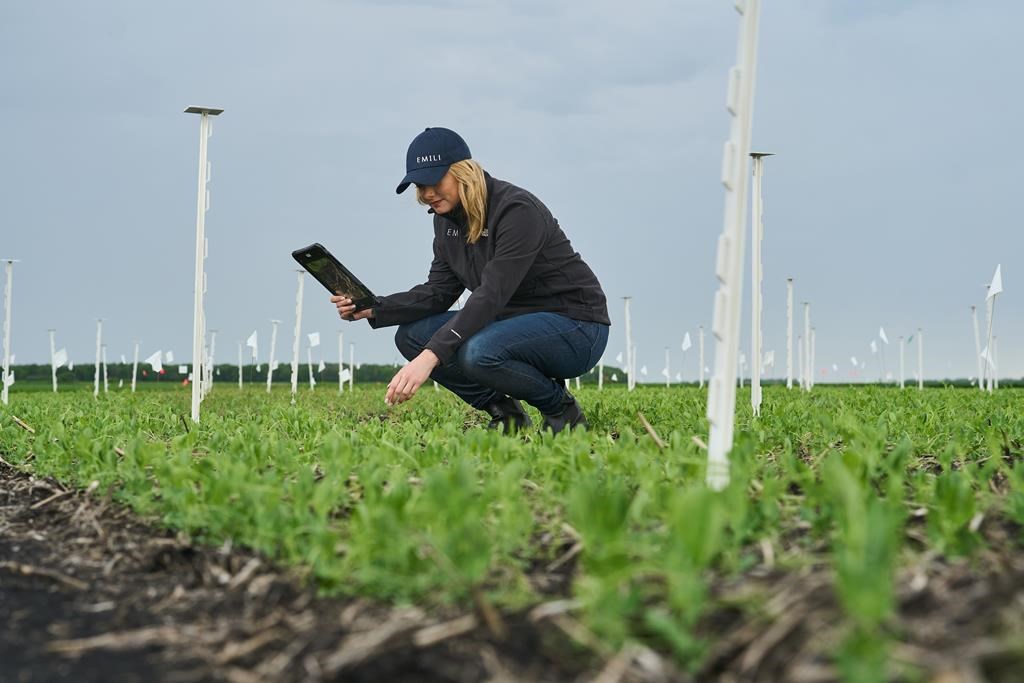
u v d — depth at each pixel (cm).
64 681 225
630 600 212
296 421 627
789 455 371
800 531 298
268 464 440
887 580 189
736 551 254
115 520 374
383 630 226
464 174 566
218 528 323
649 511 295
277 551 304
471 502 270
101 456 440
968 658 174
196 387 766
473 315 551
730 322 313
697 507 209
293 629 243
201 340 770
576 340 605
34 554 345
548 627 220
